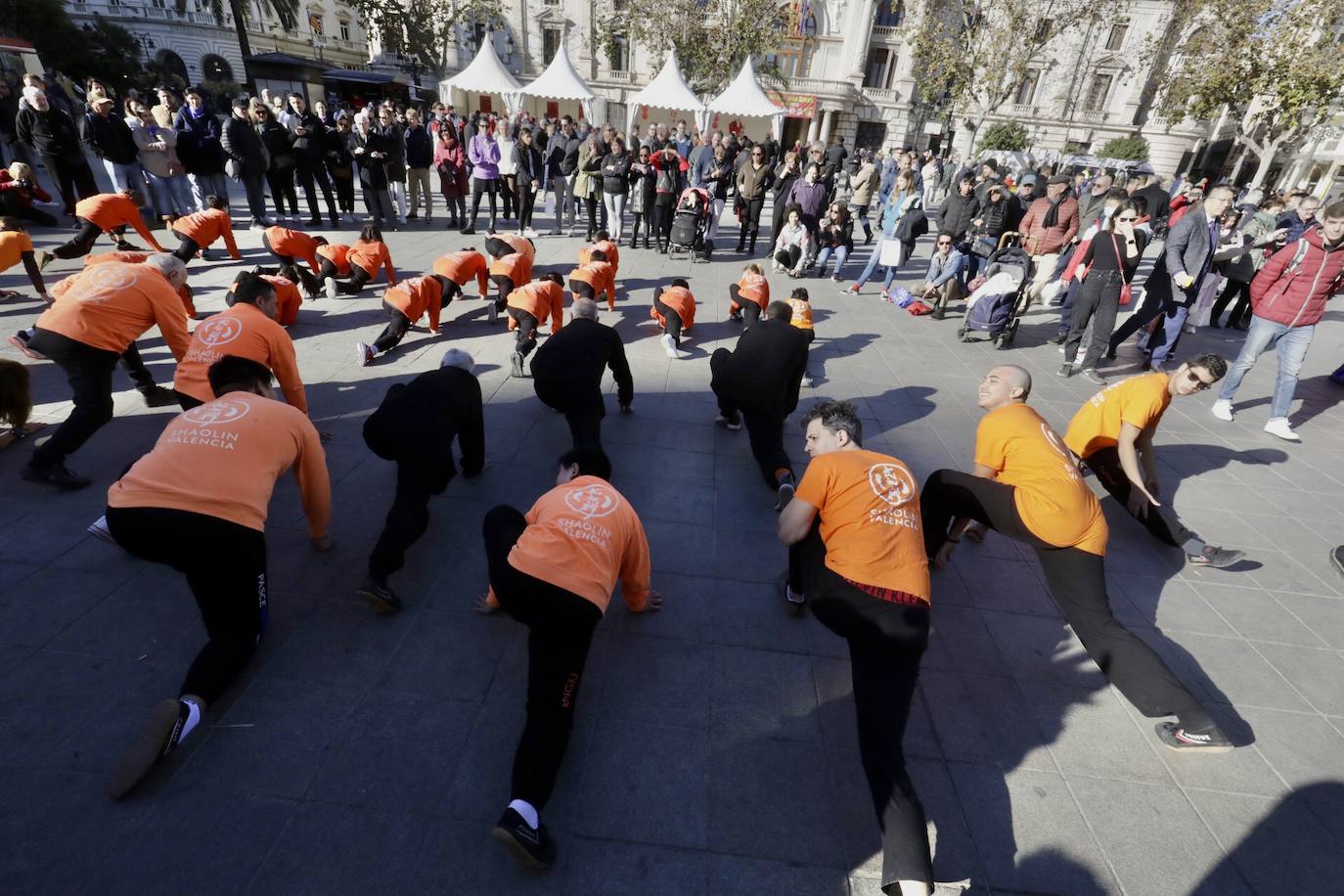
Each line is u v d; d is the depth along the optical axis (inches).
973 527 152.3
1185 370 140.0
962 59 820.6
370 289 305.7
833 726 102.0
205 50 1588.3
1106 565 148.0
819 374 250.7
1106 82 1392.7
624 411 202.2
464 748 93.5
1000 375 123.6
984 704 108.5
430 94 1348.4
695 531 148.1
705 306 318.0
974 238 336.5
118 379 196.4
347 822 82.9
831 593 90.7
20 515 132.4
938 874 82.6
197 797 84.3
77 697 96.3
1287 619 134.0
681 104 715.4
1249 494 183.2
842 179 788.6
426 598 120.8
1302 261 203.8
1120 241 248.2
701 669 110.8
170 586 118.1
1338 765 101.7
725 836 85.0
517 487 158.1
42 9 909.8
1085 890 82.0
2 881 73.8
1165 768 99.0
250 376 109.8
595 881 78.6
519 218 441.4
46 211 373.4
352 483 153.6
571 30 1438.2
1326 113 697.0
